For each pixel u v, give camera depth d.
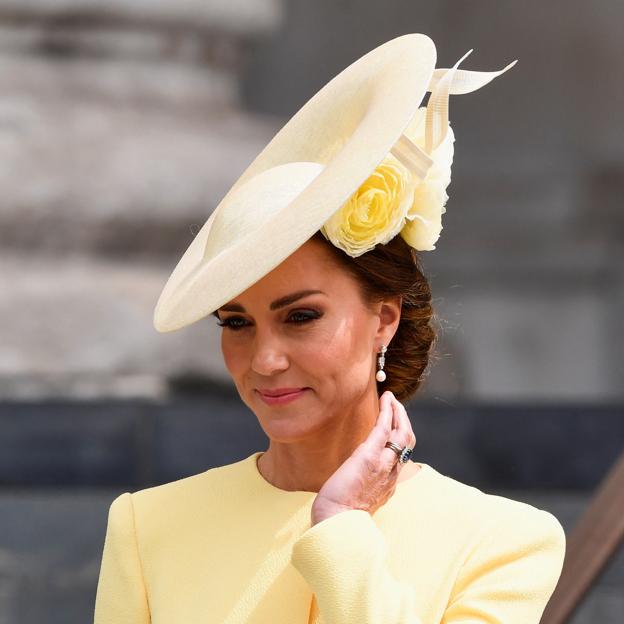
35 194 29.45
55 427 24.30
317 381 7.81
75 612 19.09
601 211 34.22
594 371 33.25
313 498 8.31
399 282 8.04
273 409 7.89
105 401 24.38
